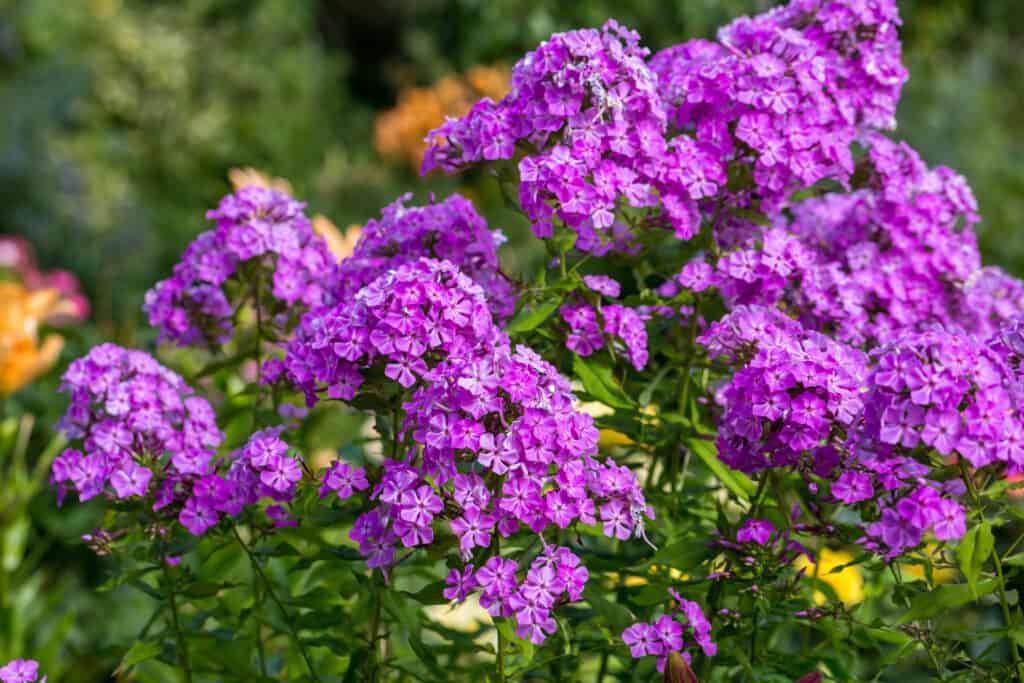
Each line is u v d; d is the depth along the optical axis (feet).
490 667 4.97
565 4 16.51
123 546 5.27
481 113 5.02
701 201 5.22
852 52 5.31
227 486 4.97
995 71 19.10
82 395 5.11
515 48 17.78
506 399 4.64
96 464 5.03
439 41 20.40
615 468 4.74
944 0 19.40
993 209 14.07
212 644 5.35
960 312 5.45
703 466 5.50
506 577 4.62
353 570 5.02
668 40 14.98
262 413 5.50
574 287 5.04
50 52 17.58
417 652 4.92
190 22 21.34
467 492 4.62
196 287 5.51
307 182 19.48
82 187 14.76
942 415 4.47
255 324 5.65
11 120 14.60
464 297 4.69
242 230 5.33
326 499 5.07
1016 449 4.47
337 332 4.73
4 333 7.06
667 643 4.78
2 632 6.64
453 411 4.59
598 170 4.90
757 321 4.93
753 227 5.32
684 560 4.98
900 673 5.57
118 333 7.07
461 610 7.02
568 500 4.66
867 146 5.45
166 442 5.08
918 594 4.84
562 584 4.64
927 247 5.41
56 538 8.29
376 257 5.17
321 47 23.65
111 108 19.58
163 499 5.03
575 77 4.88
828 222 5.61
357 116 22.67
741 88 5.06
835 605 4.98
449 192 17.43
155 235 15.96
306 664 5.49
